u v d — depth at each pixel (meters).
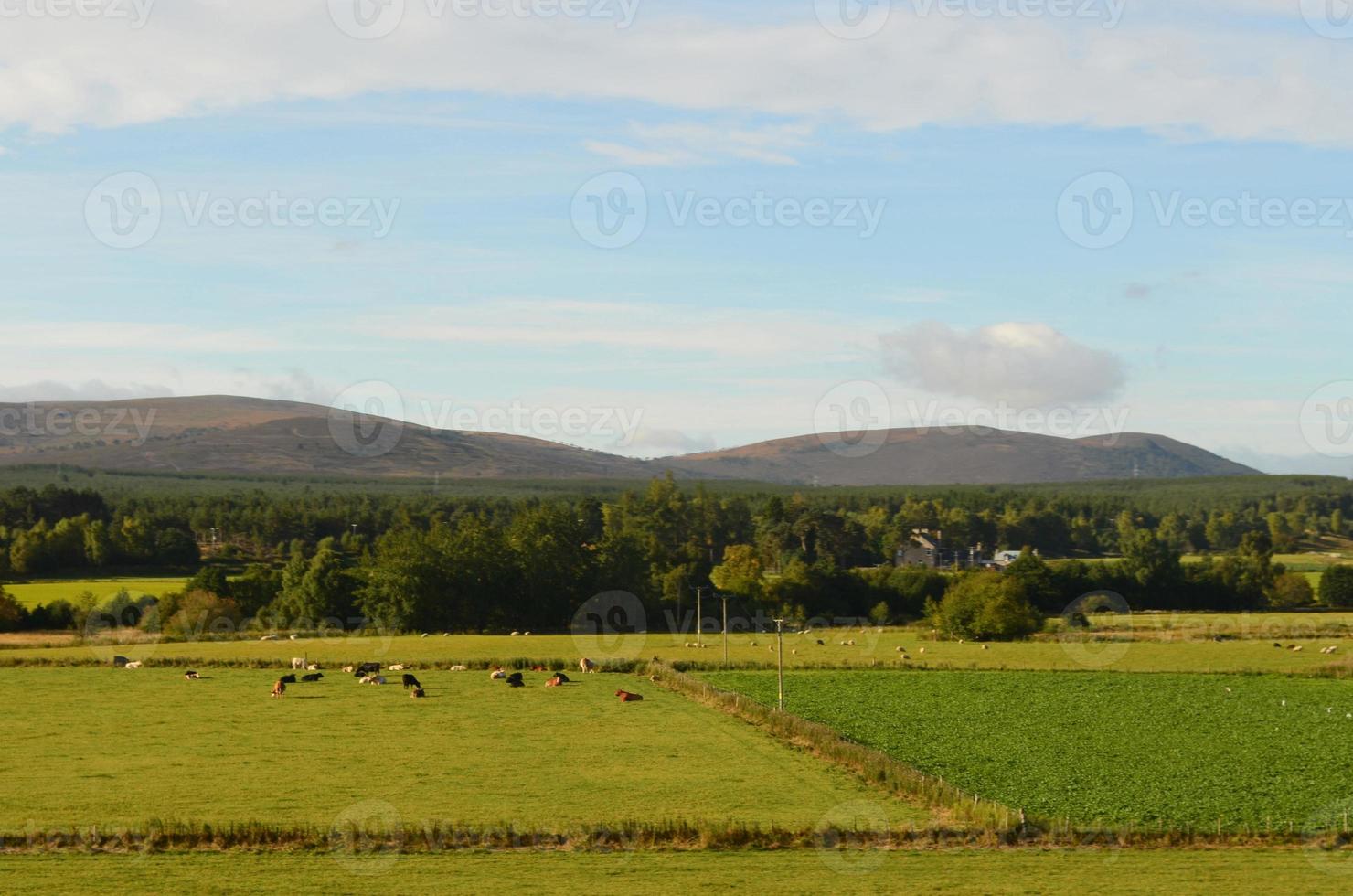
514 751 58.88
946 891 37.25
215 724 67.12
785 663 97.12
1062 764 57.69
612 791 49.69
